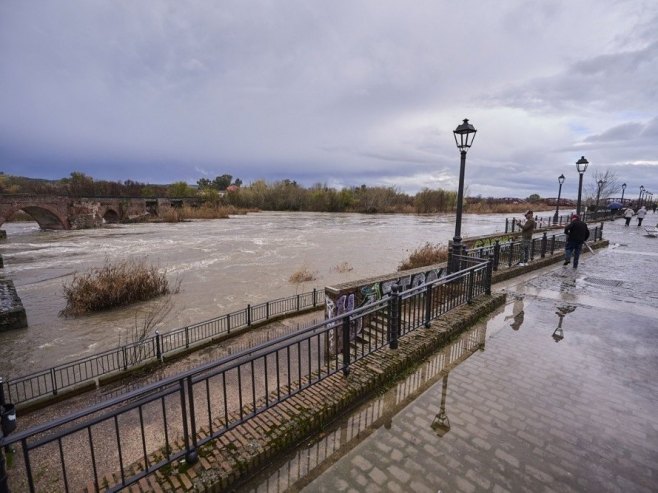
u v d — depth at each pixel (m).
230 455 3.06
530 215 11.02
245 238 38.00
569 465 3.02
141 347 10.20
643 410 3.78
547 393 4.12
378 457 3.17
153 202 69.19
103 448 5.41
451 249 8.64
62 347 12.09
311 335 3.88
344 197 90.00
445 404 3.94
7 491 2.21
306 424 3.45
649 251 15.17
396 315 4.95
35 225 60.41
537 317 6.72
